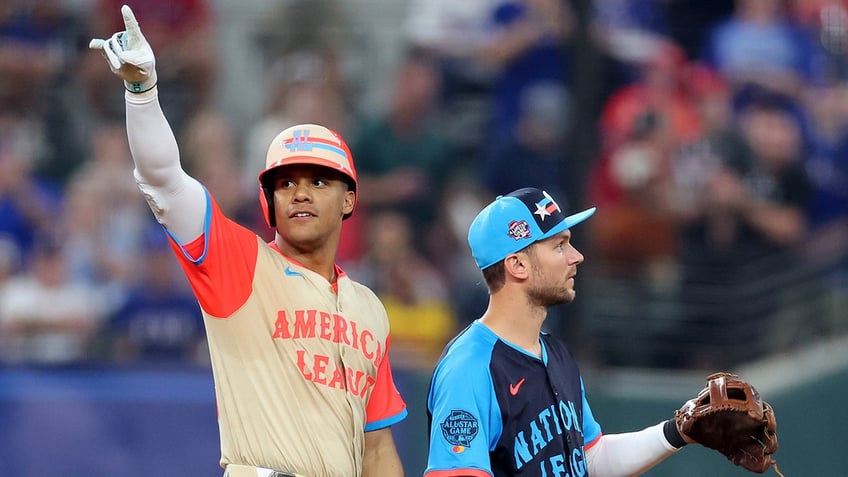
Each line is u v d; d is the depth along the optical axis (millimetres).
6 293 33000
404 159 34562
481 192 34250
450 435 15734
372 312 15805
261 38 36438
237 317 14875
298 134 15391
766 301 31781
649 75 34844
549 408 16234
